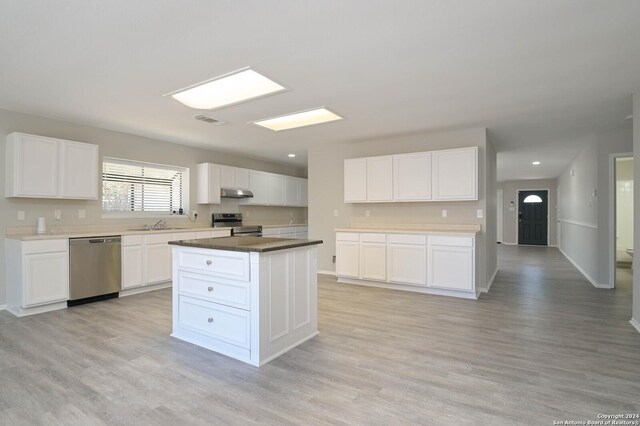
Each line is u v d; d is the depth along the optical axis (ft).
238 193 21.56
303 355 8.94
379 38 7.72
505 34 7.55
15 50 8.23
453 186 15.39
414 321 11.62
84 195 14.37
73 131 14.82
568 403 6.64
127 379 7.64
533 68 9.30
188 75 9.71
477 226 15.88
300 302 9.86
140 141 17.39
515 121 14.47
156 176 18.63
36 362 8.46
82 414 6.32
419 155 16.19
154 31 7.40
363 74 9.66
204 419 6.19
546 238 37.40
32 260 12.26
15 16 6.80
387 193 17.04
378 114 13.48
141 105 12.39
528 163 25.75
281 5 6.47
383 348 9.36
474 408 6.49
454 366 8.25
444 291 15.26
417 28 7.30
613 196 16.49
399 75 9.74
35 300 12.30
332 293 15.55
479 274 15.75
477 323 11.39
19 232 13.34
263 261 8.55
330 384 7.44
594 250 17.44
